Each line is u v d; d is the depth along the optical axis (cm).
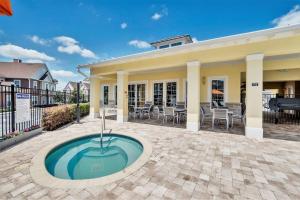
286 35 495
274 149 456
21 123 624
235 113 796
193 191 262
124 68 887
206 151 439
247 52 569
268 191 264
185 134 619
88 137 619
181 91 1069
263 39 536
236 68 883
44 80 2686
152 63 786
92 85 1072
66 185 272
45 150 432
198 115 674
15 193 252
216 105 888
